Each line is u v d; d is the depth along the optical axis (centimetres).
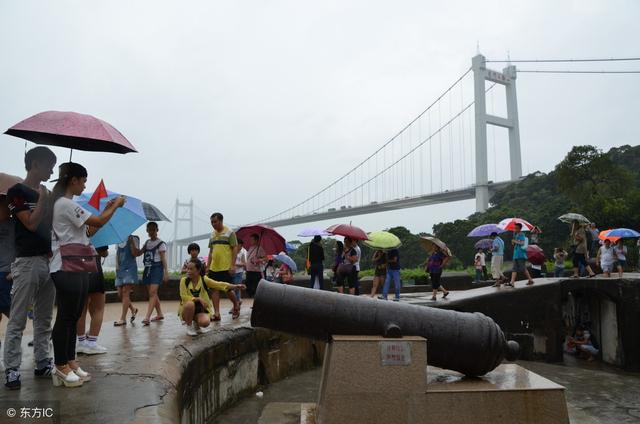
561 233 3575
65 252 370
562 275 1441
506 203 4834
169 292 1350
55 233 372
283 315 409
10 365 371
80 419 309
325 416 371
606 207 3070
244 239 914
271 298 410
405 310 414
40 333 410
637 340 985
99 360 461
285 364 764
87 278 384
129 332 625
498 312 1005
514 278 1059
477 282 1631
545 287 1013
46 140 411
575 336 1127
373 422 372
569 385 776
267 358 713
